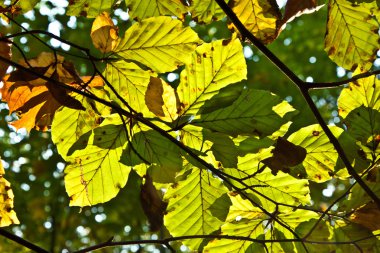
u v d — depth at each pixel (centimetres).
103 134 62
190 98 61
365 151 64
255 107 61
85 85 62
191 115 61
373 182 64
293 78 64
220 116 61
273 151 61
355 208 65
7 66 62
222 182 65
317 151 64
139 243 62
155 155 62
